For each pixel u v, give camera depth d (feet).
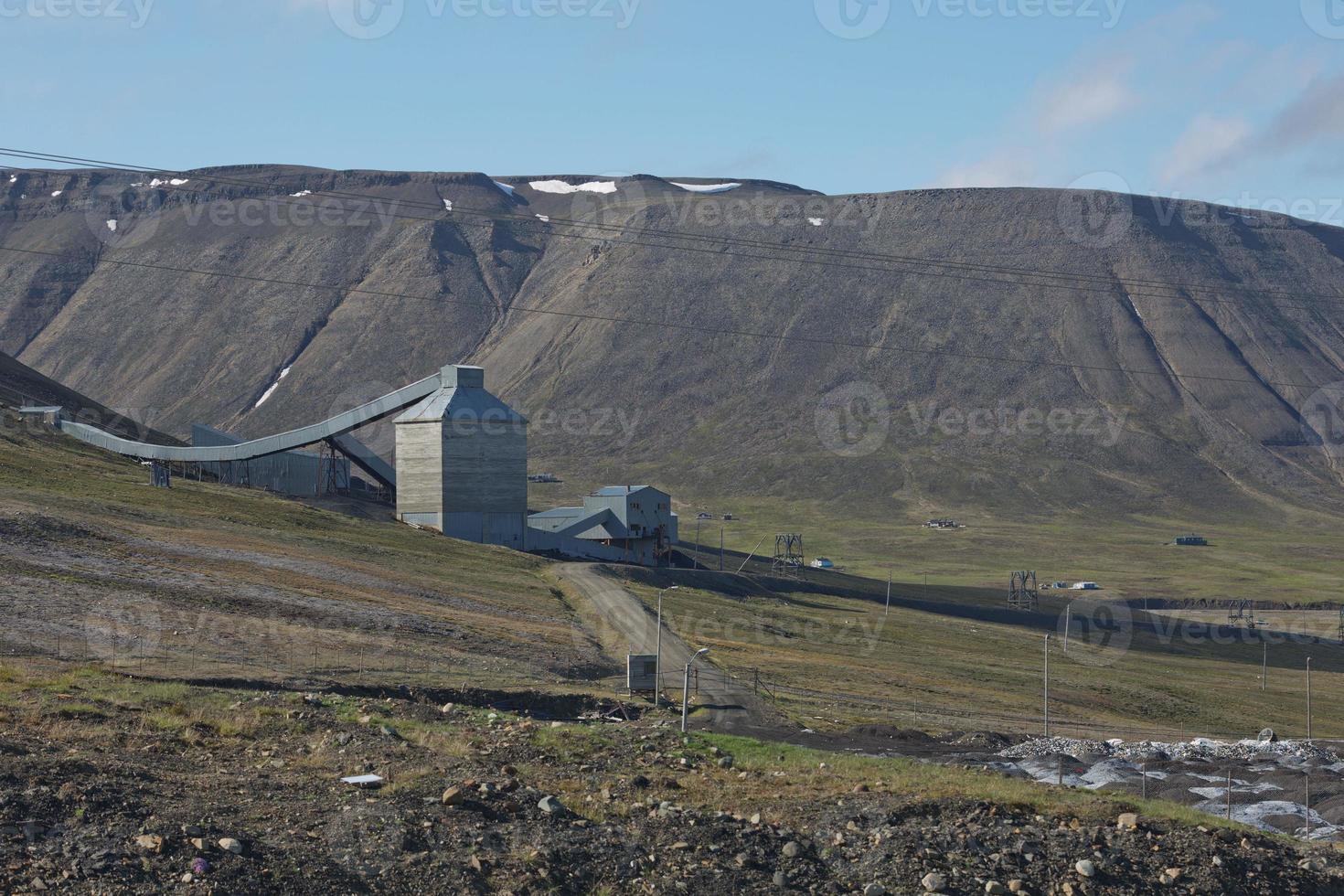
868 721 306.55
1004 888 131.23
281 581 379.55
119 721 168.66
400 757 165.99
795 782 177.27
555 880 121.80
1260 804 207.62
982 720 341.41
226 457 620.90
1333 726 425.28
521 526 605.73
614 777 169.48
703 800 159.43
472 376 609.83
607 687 310.45
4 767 131.23
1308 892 140.56
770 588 610.24
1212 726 405.80
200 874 109.91
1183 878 138.00
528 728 210.38
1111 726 369.30
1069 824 156.35
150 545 394.93
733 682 339.77
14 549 348.79
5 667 212.23
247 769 151.12
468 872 120.57
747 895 124.67
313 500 611.88
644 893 122.62
